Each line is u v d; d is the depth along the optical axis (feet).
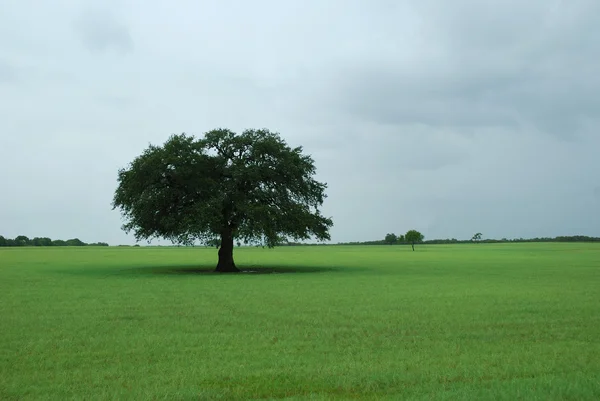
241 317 61.72
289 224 159.84
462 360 39.27
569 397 29.71
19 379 34.35
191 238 162.09
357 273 150.51
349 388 32.27
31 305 74.18
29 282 118.42
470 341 46.73
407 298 82.07
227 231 164.25
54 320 59.67
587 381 32.73
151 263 230.89
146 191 155.94
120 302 77.82
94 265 208.64
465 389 31.48
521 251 412.36
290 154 165.17
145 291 95.86
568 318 60.08
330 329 53.16
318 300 79.66
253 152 160.66
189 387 32.40
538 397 29.60
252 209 150.82
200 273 154.92
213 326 55.31
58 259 273.54
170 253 431.84
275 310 68.03
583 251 401.49
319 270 169.17
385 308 69.67
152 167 151.94
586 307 69.97
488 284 109.40
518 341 46.70
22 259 270.67
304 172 166.61
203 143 159.12
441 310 67.36
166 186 157.69
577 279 123.24
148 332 51.70
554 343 45.65
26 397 30.48
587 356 40.22
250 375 35.22
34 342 46.47
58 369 37.01
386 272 155.02
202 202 151.33
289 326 55.11
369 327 54.39
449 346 44.60
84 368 37.32
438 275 139.64
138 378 34.53
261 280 123.34
